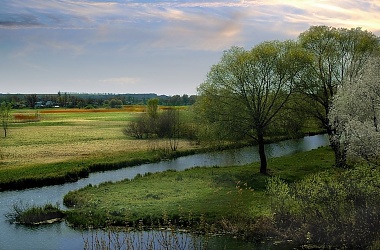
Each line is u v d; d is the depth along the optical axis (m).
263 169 40.69
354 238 20.53
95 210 28.19
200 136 42.81
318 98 43.28
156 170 48.00
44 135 84.94
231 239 22.88
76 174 43.56
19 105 194.00
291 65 40.53
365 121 27.00
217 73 41.44
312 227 21.75
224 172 41.31
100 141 75.50
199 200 29.52
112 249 21.67
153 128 77.62
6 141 74.62
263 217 24.22
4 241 23.80
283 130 42.03
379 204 20.69
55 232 25.25
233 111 40.53
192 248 21.41
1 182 38.41
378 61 30.44
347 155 28.27
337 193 22.28
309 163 45.66
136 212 27.16
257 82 40.59
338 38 44.31
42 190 37.47
